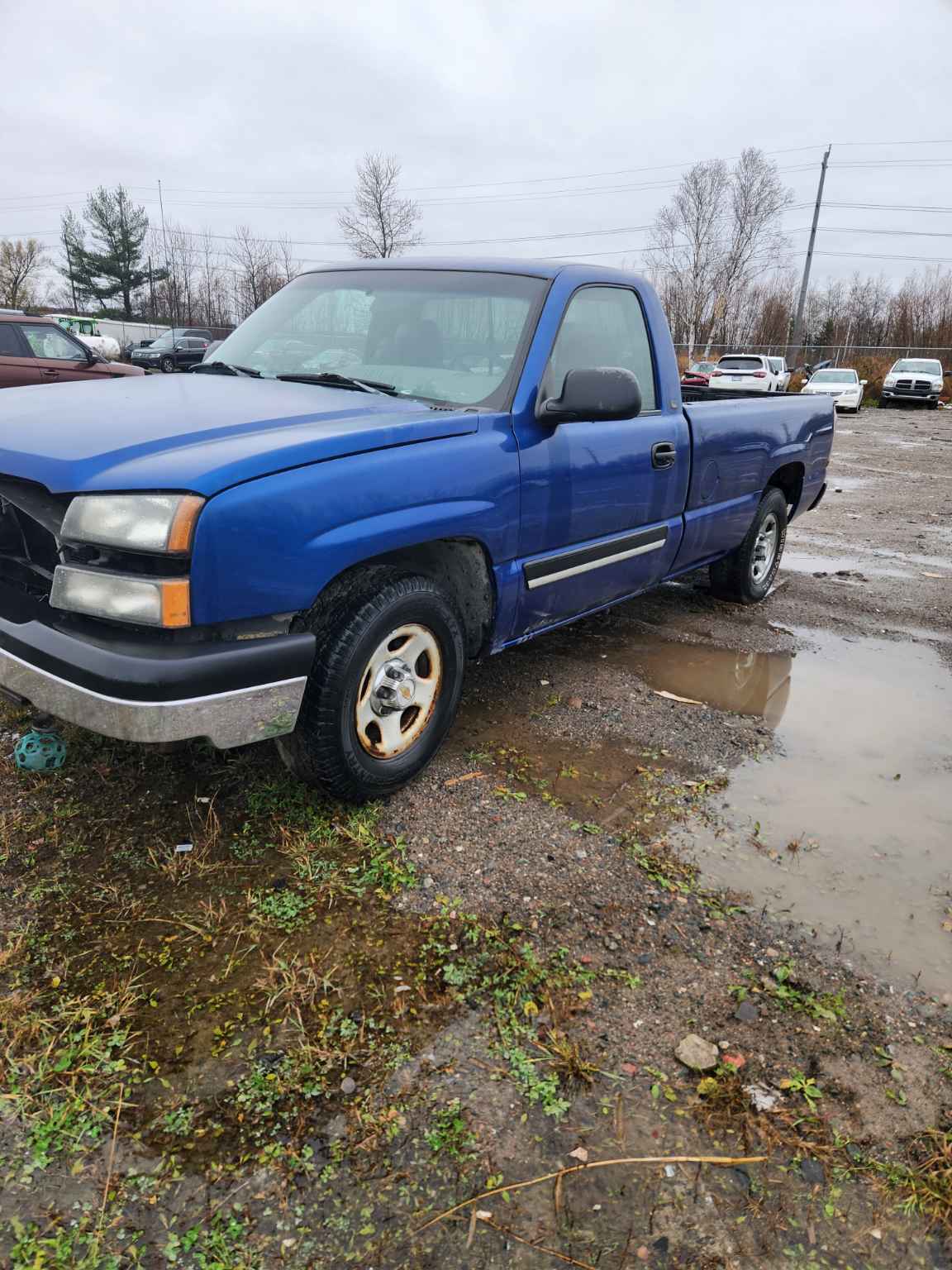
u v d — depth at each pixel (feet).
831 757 11.74
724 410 15.23
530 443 10.57
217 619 7.50
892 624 18.02
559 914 8.13
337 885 8.31
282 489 7.74
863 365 118.11
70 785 9.70
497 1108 6.07
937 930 8.27
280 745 9.00
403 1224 5.28
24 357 36.88
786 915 8.36
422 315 11.65
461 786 10.32
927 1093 6.40
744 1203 5.51
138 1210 5.27
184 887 8.18
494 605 10.66
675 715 12.81
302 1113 5.95
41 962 7.16
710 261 183.73
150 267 206.49
